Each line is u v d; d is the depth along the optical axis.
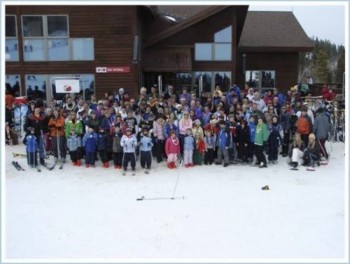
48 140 13.20
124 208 8.51
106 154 11.91
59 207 8.61
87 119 12.43
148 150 11.47
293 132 13.04
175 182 10.39
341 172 11.32
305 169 11.66
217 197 9.17
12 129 14.35
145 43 19.81
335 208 8.45
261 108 14.05
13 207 8.62
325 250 6.55
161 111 12.79
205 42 19.78
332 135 15.17
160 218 7.93
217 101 14.10
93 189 9.84
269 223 7.66
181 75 20.16
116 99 14.52
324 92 18.59
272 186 10.01
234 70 19.83
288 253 6.44
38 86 18.31
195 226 7.53
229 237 7.05
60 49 18.03
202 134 12.18
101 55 17.86
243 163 12.36
